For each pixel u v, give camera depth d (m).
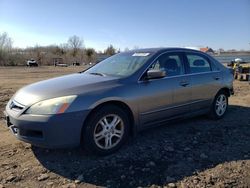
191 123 6.08
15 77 21.16
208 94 6.00
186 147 4.74
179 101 5.33
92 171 3.88
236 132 5.55
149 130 5.55
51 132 3.89
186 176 3.77
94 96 4.16
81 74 5.28
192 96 5.60
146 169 3.95
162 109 5.04
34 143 4.02
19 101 4.21
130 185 3.55
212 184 3.57
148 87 4.80
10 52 62.69
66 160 4.22
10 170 3.92
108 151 4.38
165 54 5.33
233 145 4.87
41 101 3.99
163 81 5.06
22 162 4.17
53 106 3.93
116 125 4.46
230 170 3.94
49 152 4.50
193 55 5.87
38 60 66.88
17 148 4.69
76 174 3.80
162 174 3.82
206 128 5.75
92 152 4.27
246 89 12.23
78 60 73.44
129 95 4.53
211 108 6.20
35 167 4.01
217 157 4.37
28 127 3.96
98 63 5.91
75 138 4.05
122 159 4.25
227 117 6.66
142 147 4.71
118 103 4.52
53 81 4.71
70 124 3.97
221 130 5.65
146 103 4.77
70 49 84.50
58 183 3.58
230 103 8.49
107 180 3.66
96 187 3.50
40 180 3.65
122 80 4.62
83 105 4.05
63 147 4.01
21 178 3.70
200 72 5.89
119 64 5.30
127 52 5.79
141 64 4.97
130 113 4.63
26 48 72.56
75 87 4.25
